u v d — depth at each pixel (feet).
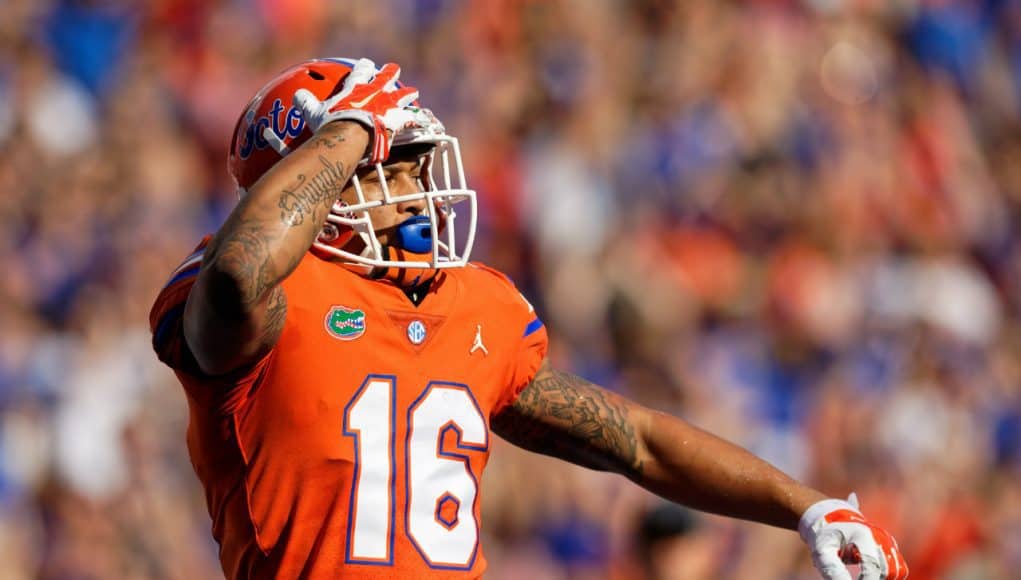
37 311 103.86
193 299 30.53
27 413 94.99
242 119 36.63
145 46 128.67
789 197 125.39
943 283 124.47
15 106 119.85
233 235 30.19
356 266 34.65
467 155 120.06
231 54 128.67
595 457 38.42
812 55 144.36
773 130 132.26
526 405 37.35
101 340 100.12
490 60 132.46
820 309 116.88
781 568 78.84
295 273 33.55
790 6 145.89
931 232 132.16
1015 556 94.94
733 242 121.49
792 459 97.30
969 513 95.81
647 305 87.04
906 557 93.56
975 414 111.65
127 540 88.84
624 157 126.82
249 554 32.94
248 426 32.83
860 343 116.88
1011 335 127.65
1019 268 137.28
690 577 57.77
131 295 103.91
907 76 149.69
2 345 97.86
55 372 97.76
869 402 107.45
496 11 136.77
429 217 34.47
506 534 86.22
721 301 115.85
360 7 135.54
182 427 93.91
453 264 34.35
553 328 109.09
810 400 106.93
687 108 131.54
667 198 123.95
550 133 125.29
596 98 131.85
